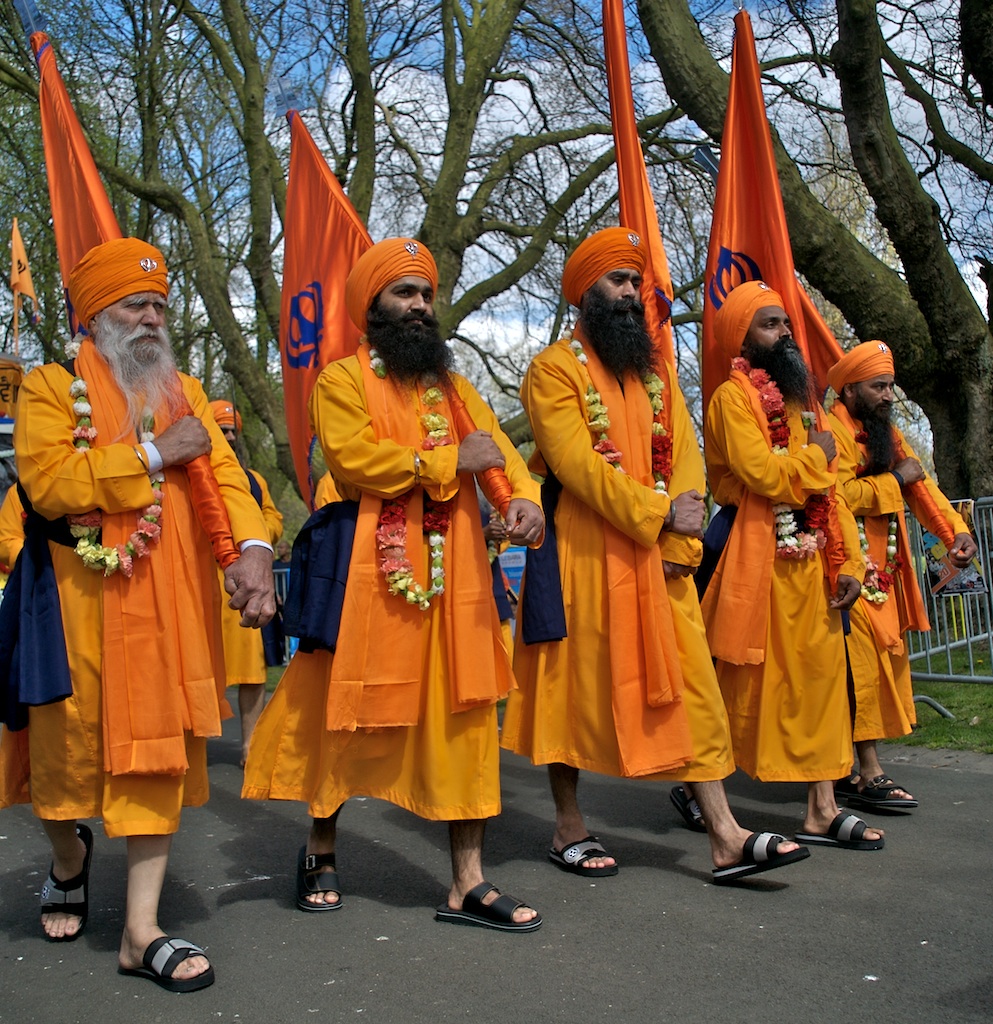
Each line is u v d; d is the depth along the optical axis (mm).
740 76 5543
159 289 3549
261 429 24391
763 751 4469
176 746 3258
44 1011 3059
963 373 10094
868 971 3100
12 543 5508
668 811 5223
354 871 4340
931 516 5586
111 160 18000
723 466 4727
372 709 3537
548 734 4176
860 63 8938
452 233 13742
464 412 3855
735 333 4730
